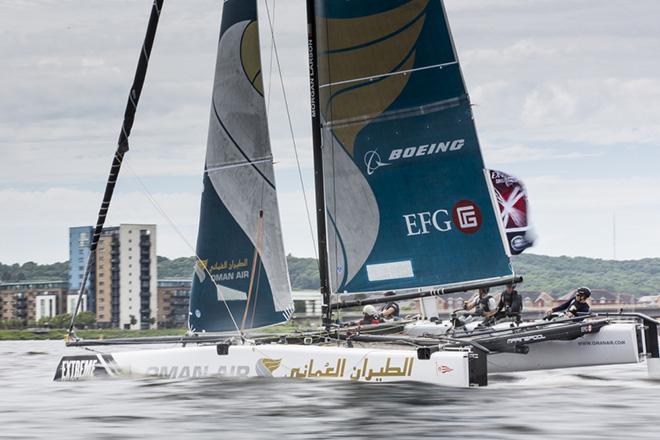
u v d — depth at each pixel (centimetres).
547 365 5181
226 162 5688
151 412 4103
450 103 5253
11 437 3612
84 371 5319
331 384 4716
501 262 5222
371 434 3556
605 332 5044
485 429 3612
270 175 5638
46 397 4712
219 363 5084
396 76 5294
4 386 5309
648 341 5056
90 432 3684
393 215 5312
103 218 5628
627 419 3766
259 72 5650
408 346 4991
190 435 3597
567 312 5275
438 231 5275
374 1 5284
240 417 3934
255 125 5641
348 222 5353
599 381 5016
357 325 5528
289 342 5244
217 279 5684
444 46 5247
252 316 5622
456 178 5253
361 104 5331
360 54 5322
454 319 5659
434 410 4022
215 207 5700
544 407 4081
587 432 3519
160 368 5184
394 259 5309
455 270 5266
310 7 5381
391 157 5309
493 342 4906
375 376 4734
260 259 5628
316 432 3612
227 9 5700
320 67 5372
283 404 4203
